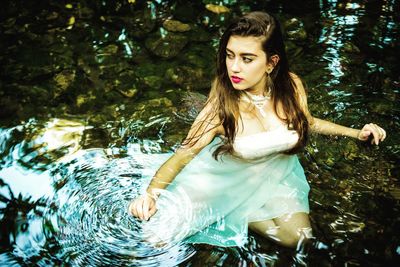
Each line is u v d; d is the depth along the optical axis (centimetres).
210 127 252
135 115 342
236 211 255
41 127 332
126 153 309
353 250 236
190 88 368
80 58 400
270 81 263
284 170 268
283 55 255
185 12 455
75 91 366
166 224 250
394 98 347
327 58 393
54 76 379
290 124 262
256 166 263
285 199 257
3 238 249
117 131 329
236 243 241
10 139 321
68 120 339
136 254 238
